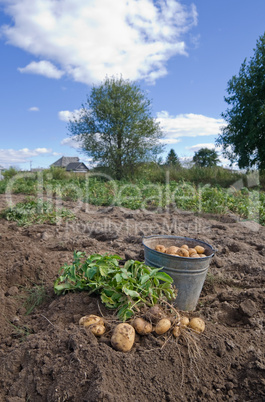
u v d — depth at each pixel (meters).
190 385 2.29
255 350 2.58
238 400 2.23
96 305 3.03
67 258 4.56
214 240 5.80
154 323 2.68
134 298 2.89
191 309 3.34
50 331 2.65
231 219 8.03
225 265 4.58
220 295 3.63
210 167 21.17
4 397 2.19
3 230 6.56
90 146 22.73
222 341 2.60
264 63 18.55
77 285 3.23
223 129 20.69
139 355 2.43
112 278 2.98
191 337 2.57
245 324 3.08
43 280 3.89
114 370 2.25
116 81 22.69
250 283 4.04
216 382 2.33
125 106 22.12
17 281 3.86
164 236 3.75
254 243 5.63
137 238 5.62
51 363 2.33
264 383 2.28
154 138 23.27
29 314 3.28
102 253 4.89
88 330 2.54
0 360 2.47
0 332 2.93
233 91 19.58
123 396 2.10
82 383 2.14
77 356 2.30
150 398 2.16
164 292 3.08
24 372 2.31
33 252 4.54
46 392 2.17
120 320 2.74
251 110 18.44
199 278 3.22
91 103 23.02
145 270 3.09
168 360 2.41
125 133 22.42
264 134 18.12
